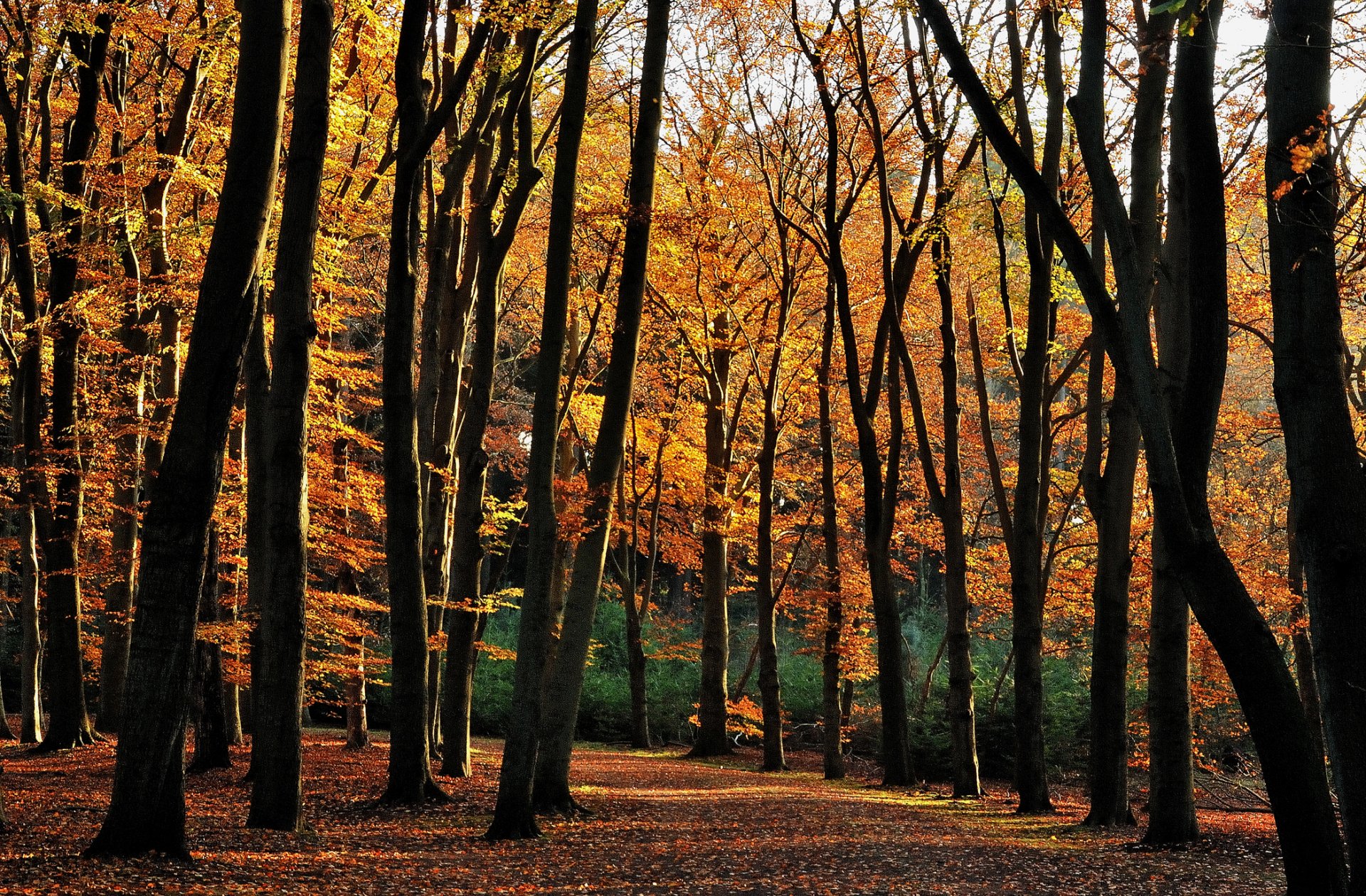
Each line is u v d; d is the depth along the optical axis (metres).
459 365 18.73
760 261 26.39
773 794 18.44
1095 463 14.90
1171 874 10.38
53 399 18.00
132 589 19.88
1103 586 14.57
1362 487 5.78
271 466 10.73
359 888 8.48
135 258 16.98
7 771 15.51
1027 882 9.84
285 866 9.09
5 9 16.91
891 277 19.17
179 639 8.80
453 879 9.12
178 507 8.66
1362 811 5.54
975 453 29.31
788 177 23.55
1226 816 16.77
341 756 19.09
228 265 8.69
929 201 24.69
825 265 25.11
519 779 11.58
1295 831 6.78
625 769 22.27
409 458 13.35
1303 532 5.86
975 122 18.31
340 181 18.31
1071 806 18.11
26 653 19.97
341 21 16.47
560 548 29.38
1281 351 6.03
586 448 28.28
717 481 27.06
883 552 21.28
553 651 25.92
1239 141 14.67
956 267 20.92
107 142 20.17
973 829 13.90
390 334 12.98
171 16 17.53
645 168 13.23
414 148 12.27
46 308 18.11
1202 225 7.15
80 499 18.47
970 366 29.02
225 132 16.62
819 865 10.59
